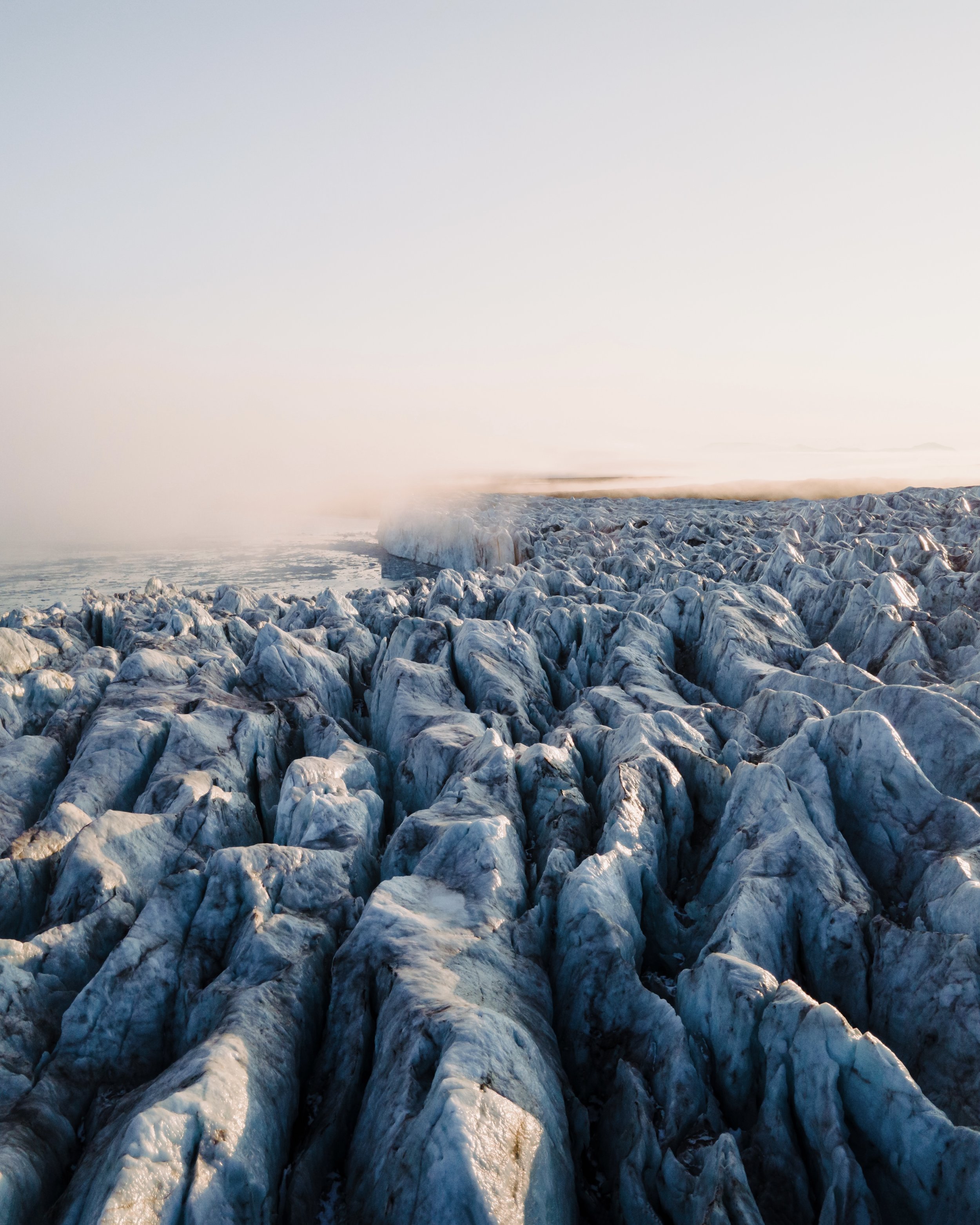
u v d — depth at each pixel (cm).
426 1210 880
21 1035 1301
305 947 1431
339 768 2150
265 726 2472
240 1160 972
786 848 1517
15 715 2694
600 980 1312
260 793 2291
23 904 1733
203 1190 924
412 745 2348
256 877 1576
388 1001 1215
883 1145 978
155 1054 1345
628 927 1456
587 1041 1280
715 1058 1174
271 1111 1087
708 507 10206
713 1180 940
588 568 5159
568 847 1702
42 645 3416
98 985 1364
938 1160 927
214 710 2477
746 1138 1085
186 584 6938
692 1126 1074
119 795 2178
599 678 3181
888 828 1619
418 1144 938
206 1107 991
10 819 2089
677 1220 977
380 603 4394
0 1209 943
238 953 1428
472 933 1388
